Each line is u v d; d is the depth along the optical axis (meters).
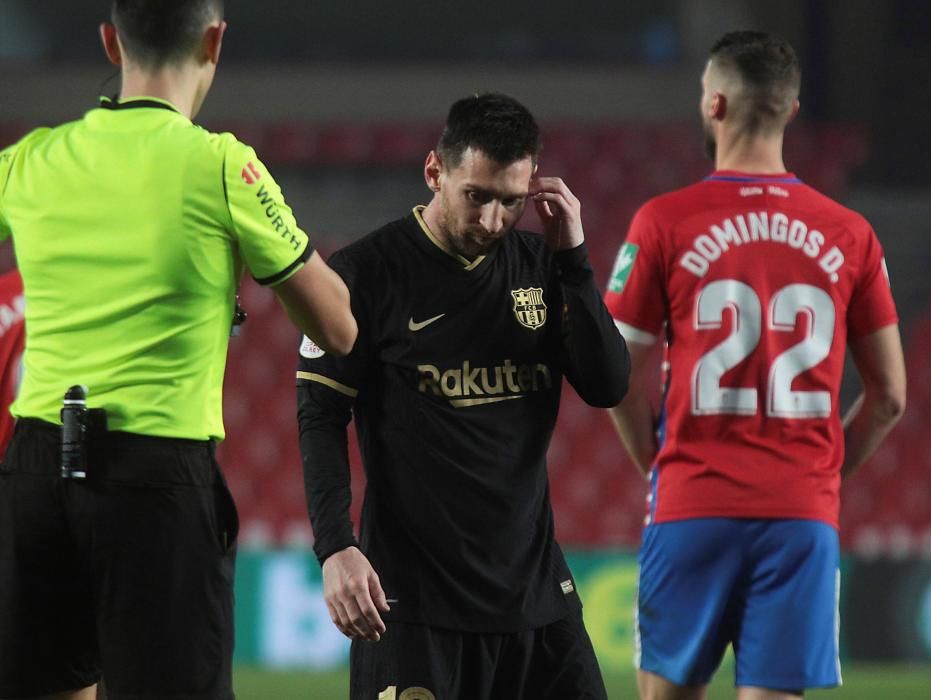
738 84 12.98
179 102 10.38
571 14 53.59
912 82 52.53
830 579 12.52
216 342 10.11
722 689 27.08
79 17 54.12
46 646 10.16
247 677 28.75
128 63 10.35
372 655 11.08
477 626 11.04
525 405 11.41
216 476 10.19
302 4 53.88
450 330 11.26
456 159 10.66
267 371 44.66
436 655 11.02
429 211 11.45
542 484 11.55
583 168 50.09
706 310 12.68
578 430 43.12
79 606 10.24
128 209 9.88
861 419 13.53
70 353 9.98
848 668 30.00
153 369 9.87
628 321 13.03
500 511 11.16
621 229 48.41
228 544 10.24
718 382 12.59
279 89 53.78
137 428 9.83
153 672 9.80
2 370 13.86
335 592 10.63
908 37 52.56
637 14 53.44
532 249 11.72
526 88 53.41
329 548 10.78
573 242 11.09
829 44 52.56
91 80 53.78
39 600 10.09
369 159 51.09
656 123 53.00
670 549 12.62
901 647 30.23
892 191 52.41
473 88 53.50
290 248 9.98
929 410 43.91
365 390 11.45
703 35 52.84
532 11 53.66
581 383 11.48
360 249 11.43
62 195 10.03
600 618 30.05
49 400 10.00
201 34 10.36
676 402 12.73
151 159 9.91
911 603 30.28
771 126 13.05
